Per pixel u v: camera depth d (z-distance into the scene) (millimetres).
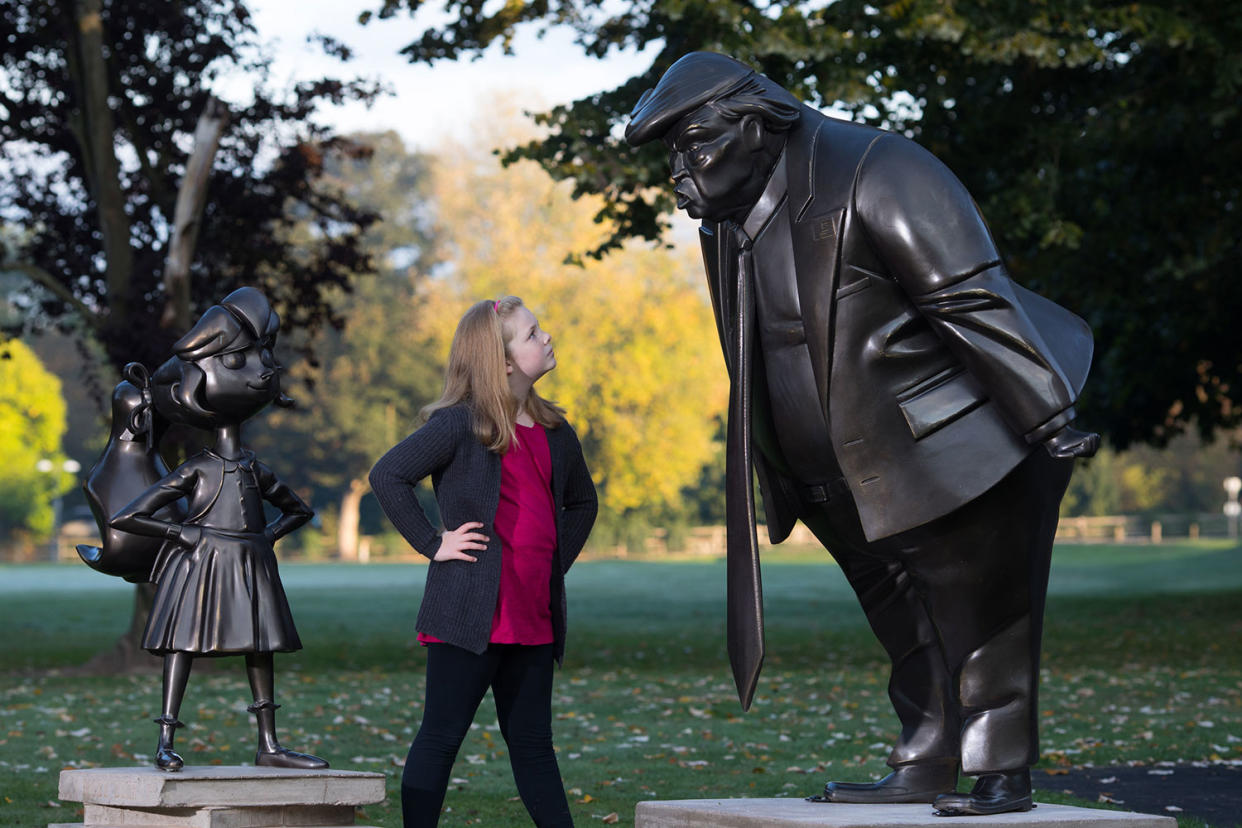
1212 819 6328
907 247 3732
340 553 71688
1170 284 20312
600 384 61094
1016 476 3836
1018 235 15430
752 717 10859
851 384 3836
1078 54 13320
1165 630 19906
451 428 4512
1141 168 18453
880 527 3811
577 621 25188
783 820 3635
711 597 33562
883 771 7906
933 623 3957
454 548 4406
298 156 18562
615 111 14664
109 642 21500
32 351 82125
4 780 7734
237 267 19031
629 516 67375
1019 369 3689
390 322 70375
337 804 4766
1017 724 3875
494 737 9766
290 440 69562
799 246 3879
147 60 18453
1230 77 14711
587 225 61438
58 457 73562
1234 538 67812
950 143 17344
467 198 65812
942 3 13203
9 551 72625
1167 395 23234
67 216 18953
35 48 18422
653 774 7941
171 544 5152
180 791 4539
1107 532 70562
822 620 24562
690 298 62156
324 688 13492
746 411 3988
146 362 16203
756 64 13844
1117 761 8297
